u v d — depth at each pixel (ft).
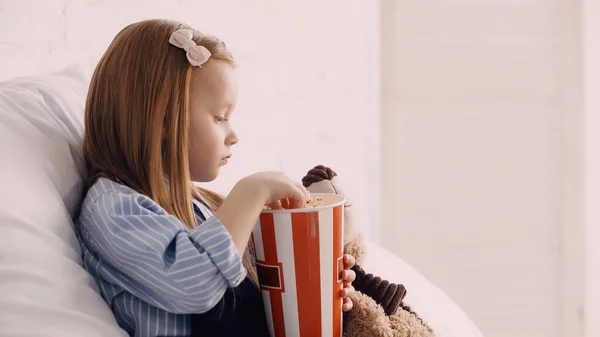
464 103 8.14
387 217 8.23
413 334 3.16
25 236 2.49
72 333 2.36
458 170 8.19
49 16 4.11
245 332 3.02
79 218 2.93
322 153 6.77
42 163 2.80
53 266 2.53
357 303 3.12
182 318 2.83
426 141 8.16
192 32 3.09
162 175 2.96
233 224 2.70
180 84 2.97
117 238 2.66
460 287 8.30
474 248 8.26
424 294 4.20
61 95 3.23
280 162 6.21
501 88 8.14
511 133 8.16
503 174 8.21
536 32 8.08
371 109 7.86
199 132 3.03
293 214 2.72
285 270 2.77
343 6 7.04
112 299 2.78
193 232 2.63
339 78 7.00
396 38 8.07
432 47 8.09
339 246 2.84
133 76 2.98
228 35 5.65
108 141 3.02
